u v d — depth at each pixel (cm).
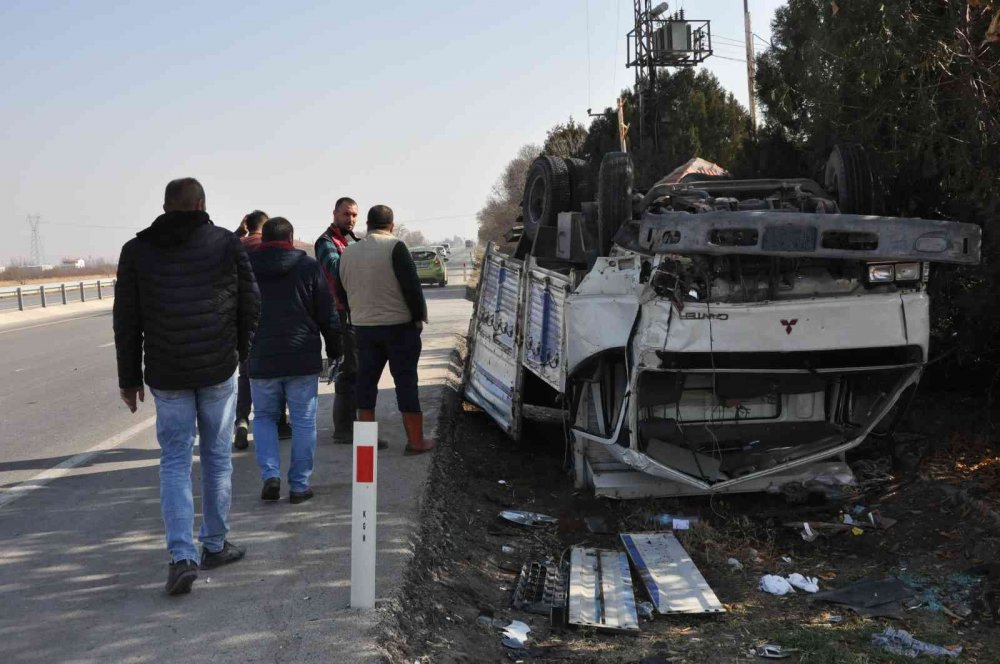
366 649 404
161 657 401
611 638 474
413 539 548
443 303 2608
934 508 621
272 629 426
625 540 596
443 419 891
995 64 661
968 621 473
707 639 466
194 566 469
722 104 2386
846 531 610
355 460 448
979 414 808
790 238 551
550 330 744
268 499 630
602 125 2595
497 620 496
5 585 491
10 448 864
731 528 621
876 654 436
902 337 602
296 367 616
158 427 467
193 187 471
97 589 482
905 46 657
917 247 559
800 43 911
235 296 480
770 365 650
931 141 716
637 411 620
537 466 806
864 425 658
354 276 709
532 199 1003
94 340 1998
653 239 573
